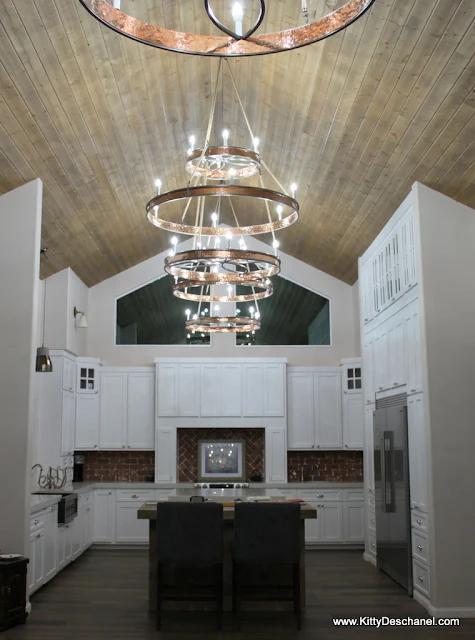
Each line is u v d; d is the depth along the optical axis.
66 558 8.13
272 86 6.71
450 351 6.28
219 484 9.89
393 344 7.51
